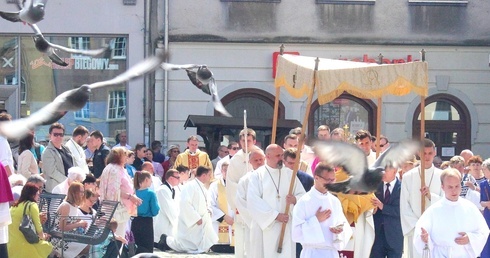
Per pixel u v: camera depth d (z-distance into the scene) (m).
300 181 14.41
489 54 28.78
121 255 15.42
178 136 27.81
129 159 19.83
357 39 28.36
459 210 12.88
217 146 24.45
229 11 28.03
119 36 27.78
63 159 16.72
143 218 17.58
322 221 12.91
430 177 14.98
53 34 27.56
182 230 19.42
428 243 12.92
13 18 11.36
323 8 28.31
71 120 27.50
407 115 28.38
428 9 28.62
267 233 14.34
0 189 13.27
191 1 27.95
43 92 27.56
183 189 19.45
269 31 28.11
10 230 14.01
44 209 14.94
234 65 28.05
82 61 27.67
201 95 27.86
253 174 14.46
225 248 19.70
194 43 27.91
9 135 8.06
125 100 27.75
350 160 9.65
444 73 28.73
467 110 28.80
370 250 14.79
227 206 19.58
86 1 27.66
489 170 15.45
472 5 28.78
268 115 28.17
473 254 12.89
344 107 28.25
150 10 27.75
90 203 15.17
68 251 14.71
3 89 27.42
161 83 27.75
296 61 15.30
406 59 28.62
